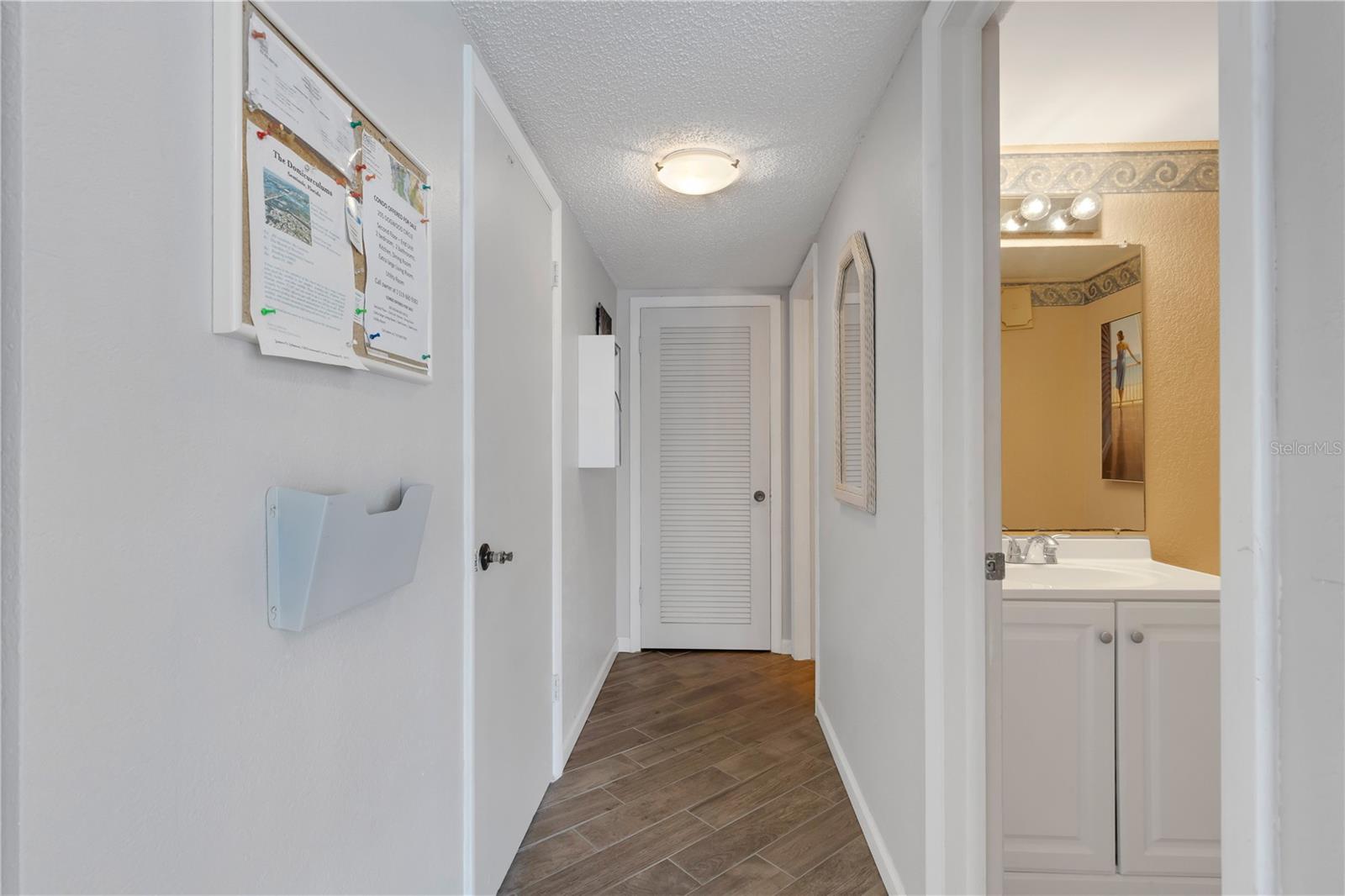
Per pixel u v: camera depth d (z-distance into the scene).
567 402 2.45
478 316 1.49
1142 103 2.05
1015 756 1.72
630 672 3.37
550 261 2.26
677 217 2.61
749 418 3.74
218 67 0.67
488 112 1.58
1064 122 2.16
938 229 1.34
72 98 0.52
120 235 0.56
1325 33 0.50
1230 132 0.58
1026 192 2.31
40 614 0.49
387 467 1.06
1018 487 2.31
